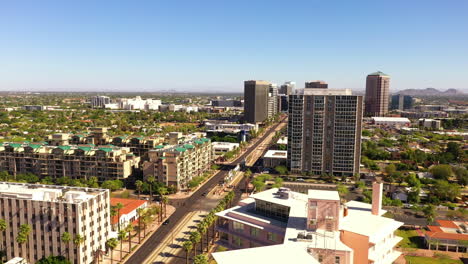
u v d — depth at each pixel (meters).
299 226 129.25
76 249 150.62
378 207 144.38
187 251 152.62
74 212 150.25
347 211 141.62
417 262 164.38
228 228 156.25
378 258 127.31
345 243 124.50
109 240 153.12
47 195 161.12
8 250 160.38
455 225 198.12
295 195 159.00
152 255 171.12
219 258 104.94
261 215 150.38
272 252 108.81
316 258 112.56
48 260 141.88
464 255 172.38
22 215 157.12
